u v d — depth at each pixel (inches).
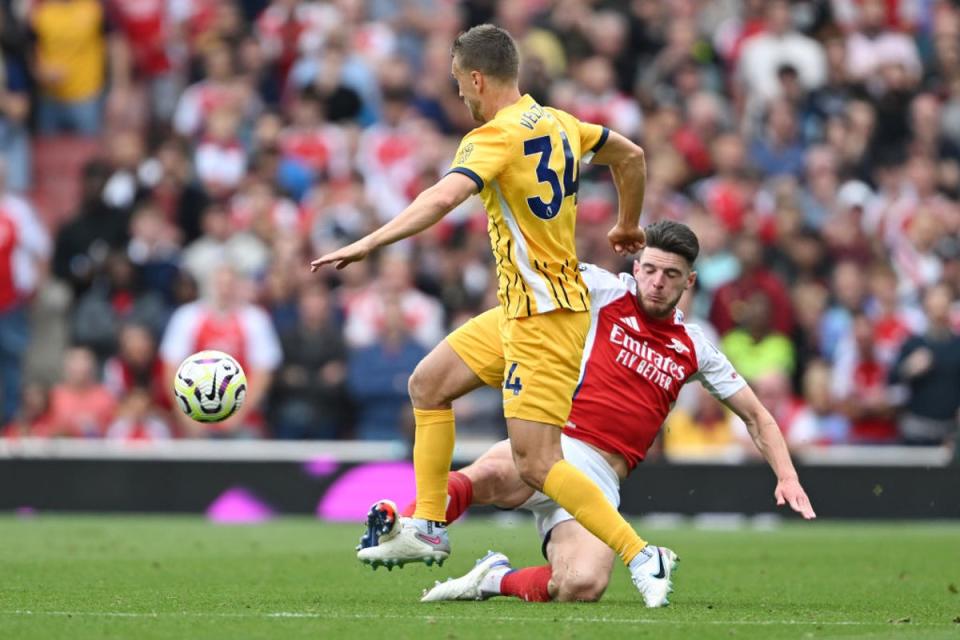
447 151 2503.7
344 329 2228.1
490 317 993.5
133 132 2556.6
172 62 2787.9
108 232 2373.3
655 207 2375.7
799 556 1454.2
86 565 1267.2
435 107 2628.0
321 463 1979.6
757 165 2630.4
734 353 2167.8
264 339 2148.1
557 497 939.3
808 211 2549.2
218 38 2699.3
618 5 2790.4
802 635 810.2
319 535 1674.5
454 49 954.1
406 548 974.4
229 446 1991.9
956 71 2797.7
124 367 2192.4
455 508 1009.5
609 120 2564.0
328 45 2593.5
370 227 2347.4
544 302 927.0
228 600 983.0
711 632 815.1
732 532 1788.9
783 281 2361.0
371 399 2129.7
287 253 2267.5
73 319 2327.8
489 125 917.8
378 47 2699.3
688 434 2060.8
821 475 1941.4
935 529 1855.3
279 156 2490.2
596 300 1067.9
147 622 835.4
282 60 2689.5
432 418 995.3
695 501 1939.0
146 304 2266.2
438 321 2228.1
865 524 1935.3
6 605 938.7
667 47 2773.1
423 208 874.8
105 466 2000.5
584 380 1061.1
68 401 2117.4
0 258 2310.5
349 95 2564.0
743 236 2222.0
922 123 2677.2
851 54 2822.3
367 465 1974.7
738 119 2699.3
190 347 2126.0
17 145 2637.8
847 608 982.4
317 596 1026.7
